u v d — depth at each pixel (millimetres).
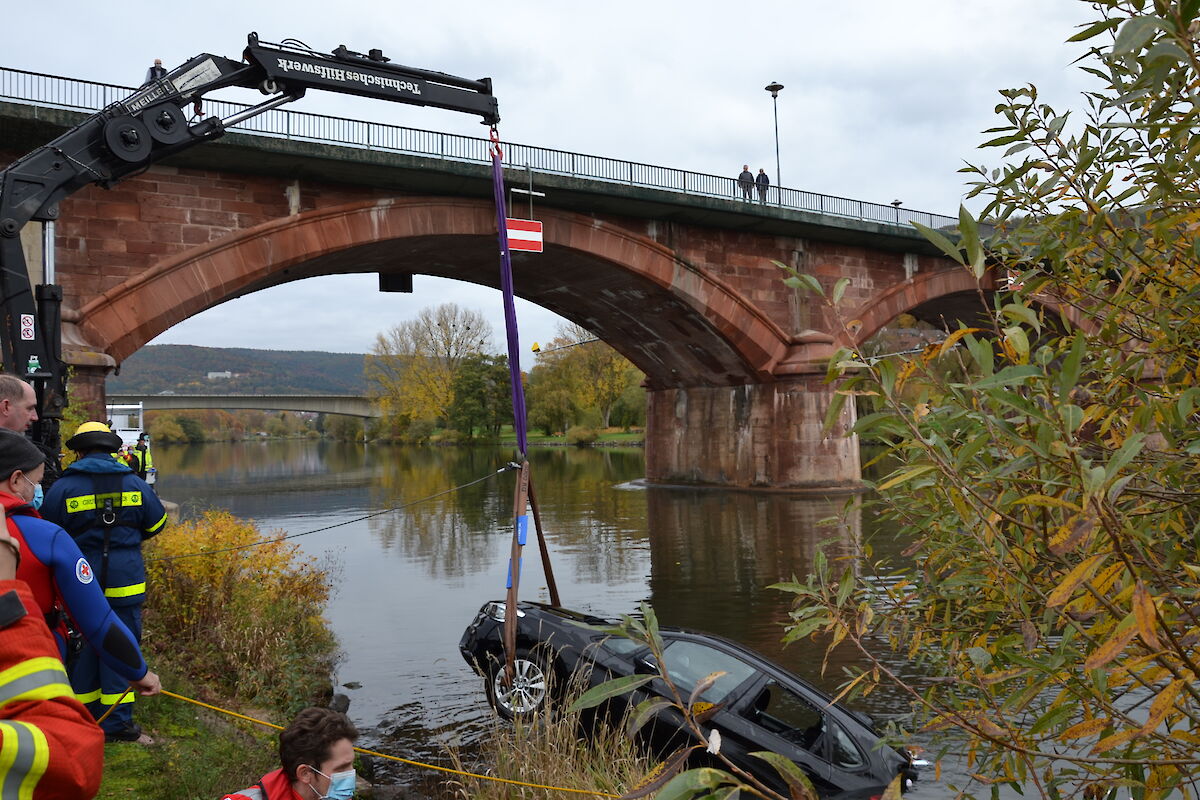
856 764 6066
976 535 2113
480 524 27109
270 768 6121
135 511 5551
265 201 25406
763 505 31719
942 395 2113
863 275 38656
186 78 11734
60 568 2727
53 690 1439
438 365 109188
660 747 6215
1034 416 1694
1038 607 2424
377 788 6789
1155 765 1868
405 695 9719
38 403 8359
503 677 7434
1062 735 1989
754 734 6094
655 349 42000
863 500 30156
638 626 1876
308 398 110062
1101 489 1573
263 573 11250
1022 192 3094
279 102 12992
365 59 13969
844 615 2668
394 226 27406
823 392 36562
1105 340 2637
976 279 2016
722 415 41500
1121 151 2828
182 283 23703
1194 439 2266
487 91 15320
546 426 104438
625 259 32844
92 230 22688
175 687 7676
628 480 47281
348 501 35844
